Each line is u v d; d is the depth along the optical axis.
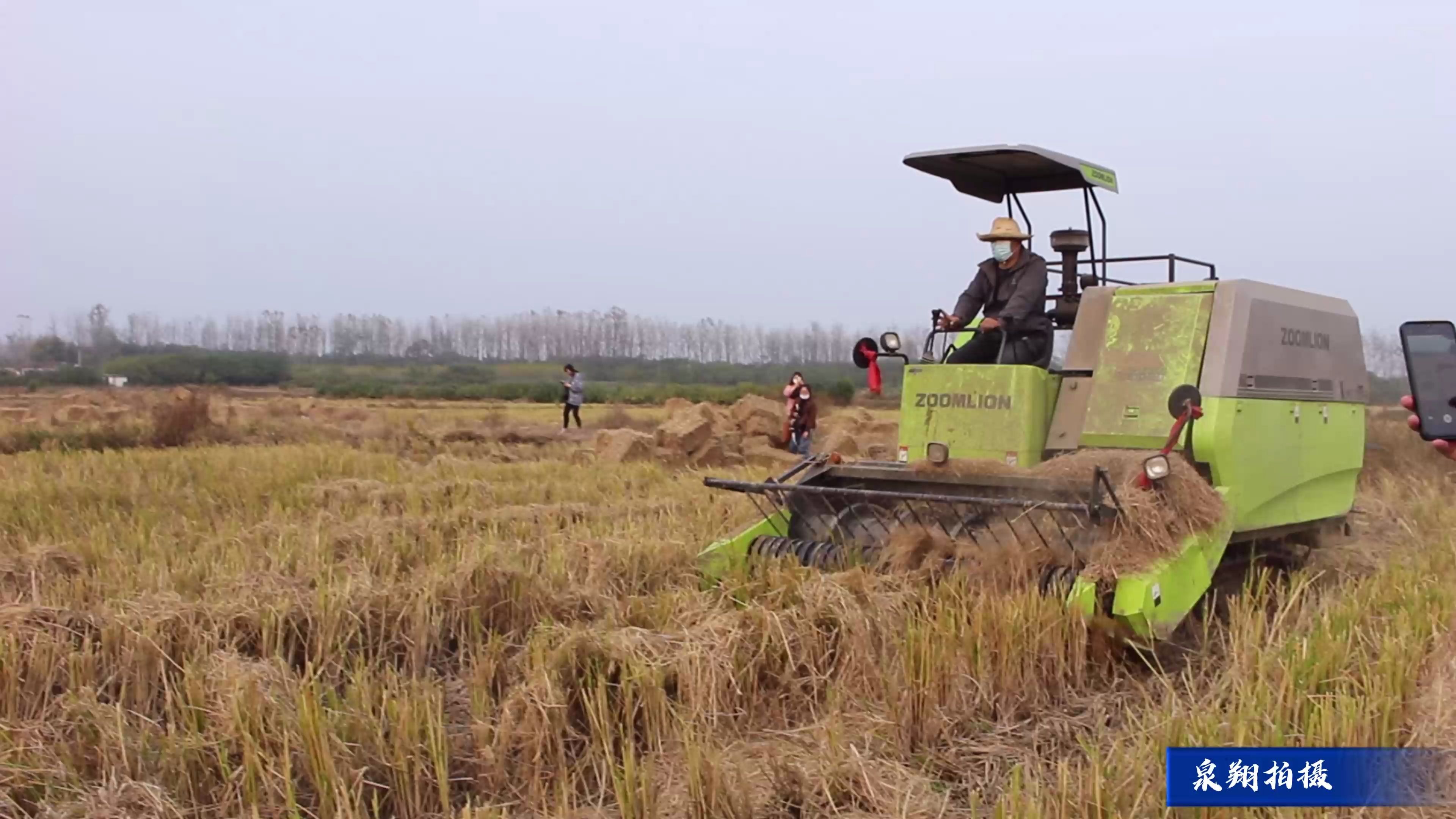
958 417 8.42
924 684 5.72
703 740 5.38
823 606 6.43
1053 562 7.15
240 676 5.45
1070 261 9.26
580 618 7.24
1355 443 9.70
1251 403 7.93
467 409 43.44
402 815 4.95
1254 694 5.36
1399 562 8.88
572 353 92.31
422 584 7.30
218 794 4.97
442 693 5.88
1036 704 5.99
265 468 15.36
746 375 79.75
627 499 13.20
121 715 5.17
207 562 8.27
